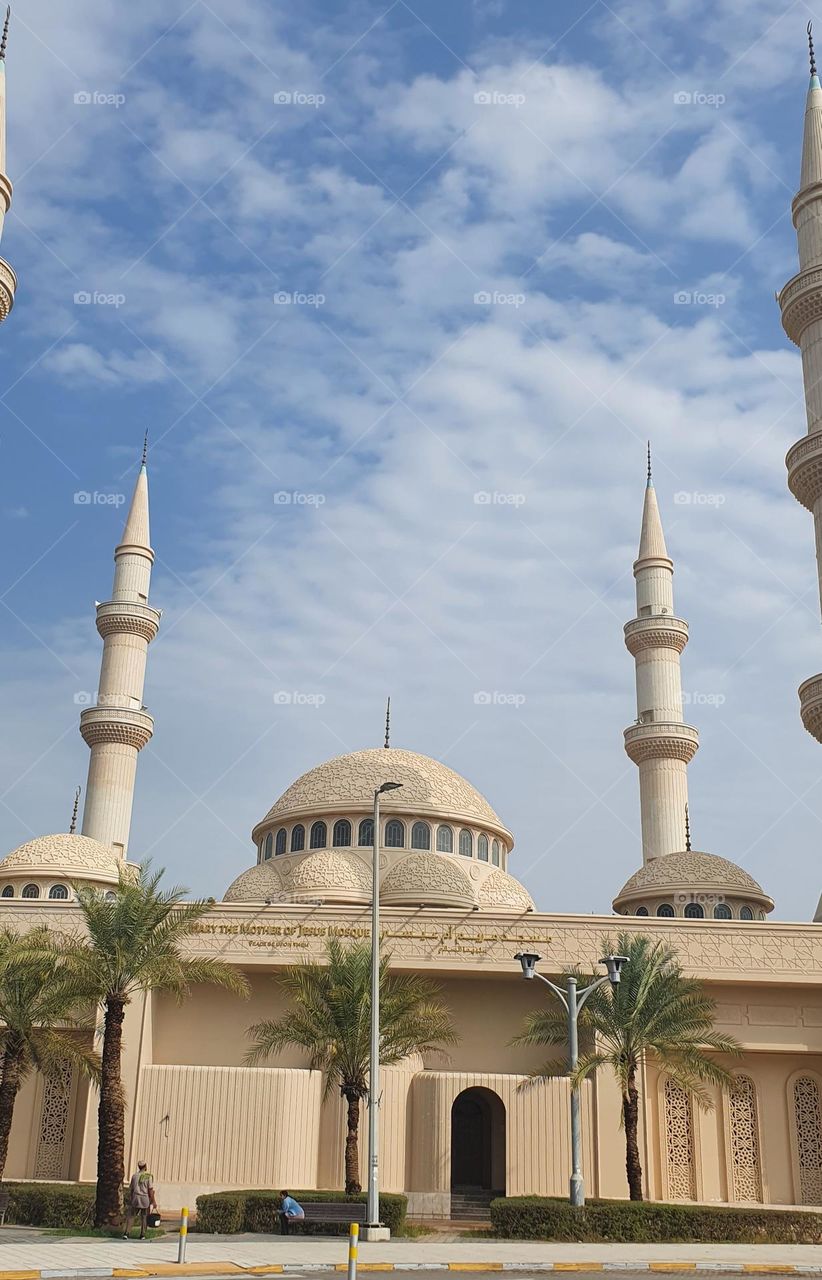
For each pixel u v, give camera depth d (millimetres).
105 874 54406
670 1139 43969
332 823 57031
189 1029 44969
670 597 66250
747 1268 25328
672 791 61469
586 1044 44625
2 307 51969
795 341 57156
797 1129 44375
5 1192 33375
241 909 45156
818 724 51906
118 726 61688
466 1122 46688
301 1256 24734
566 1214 31812
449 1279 22812
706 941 45094
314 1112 41219
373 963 32281
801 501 54719
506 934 45219
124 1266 21688
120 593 65812
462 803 58625
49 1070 37000
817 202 57406
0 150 53375
